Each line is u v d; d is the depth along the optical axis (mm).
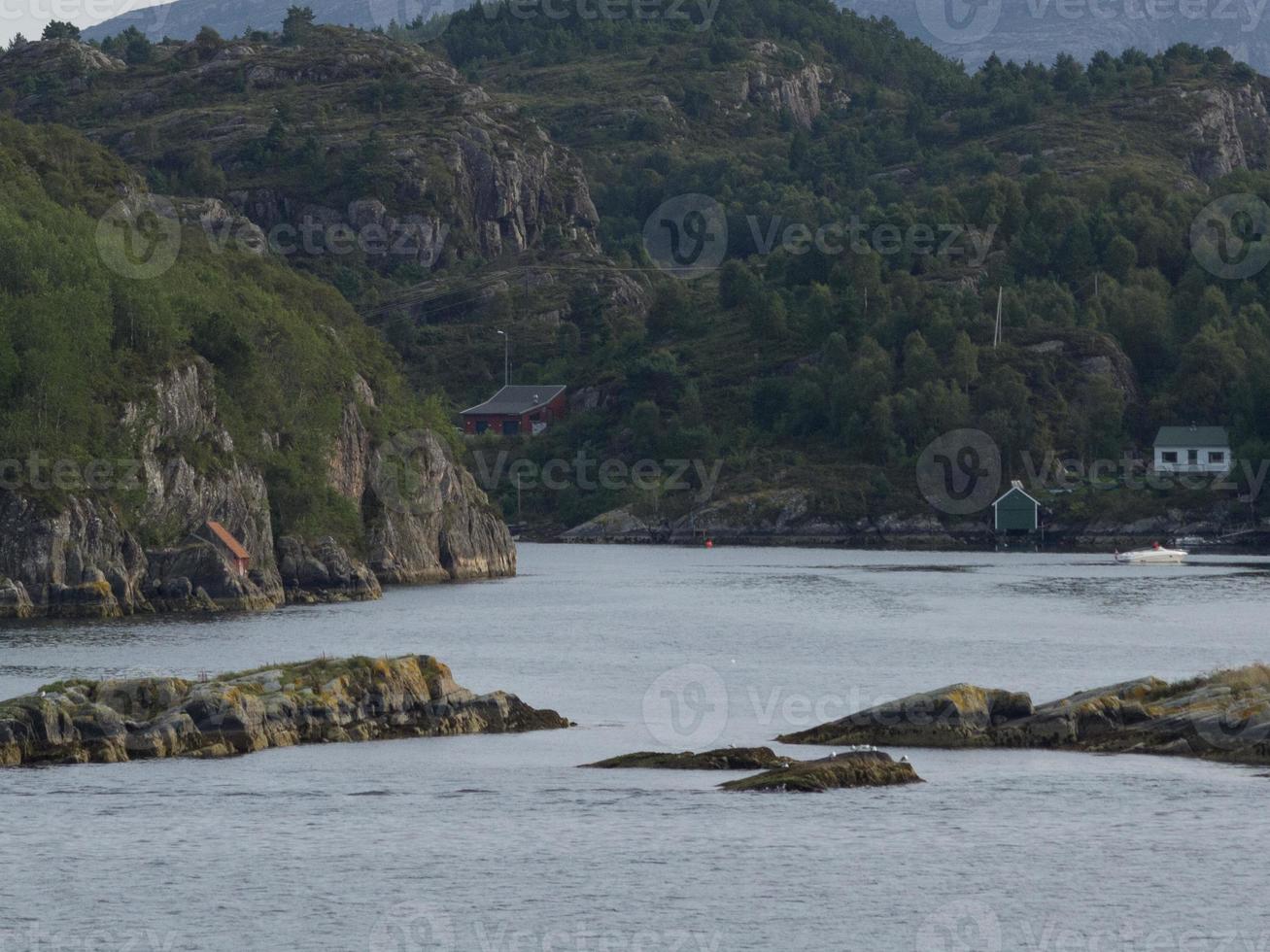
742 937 118750
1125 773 164750
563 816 147375
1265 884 130000
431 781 159750
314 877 130375
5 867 131375
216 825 143375
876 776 160500
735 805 151250
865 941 118812
